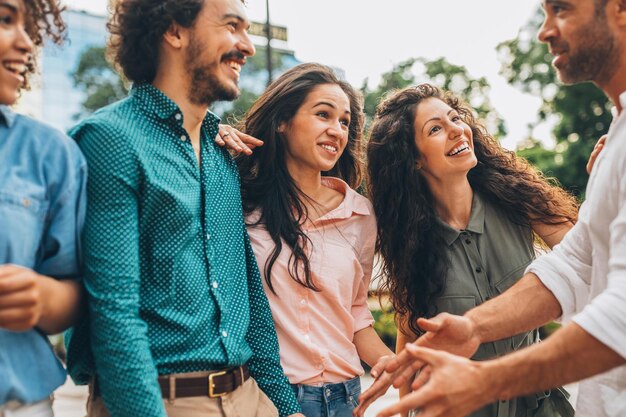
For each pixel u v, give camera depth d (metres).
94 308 1.95
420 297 2.99
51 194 1.87
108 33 2.38
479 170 3.12
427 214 3.03
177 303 2.12
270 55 12.52
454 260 2.97
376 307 11.78
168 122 2.21
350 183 3.28
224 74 2.25
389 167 3.12
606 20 1.93
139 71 2.28
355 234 2.97
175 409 2.08
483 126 3.23
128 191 2.04
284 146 2.93
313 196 2.97
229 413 2.16
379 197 3.18
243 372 2.29
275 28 12.85
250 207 2.87
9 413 1.75
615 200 1.94
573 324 1.75
